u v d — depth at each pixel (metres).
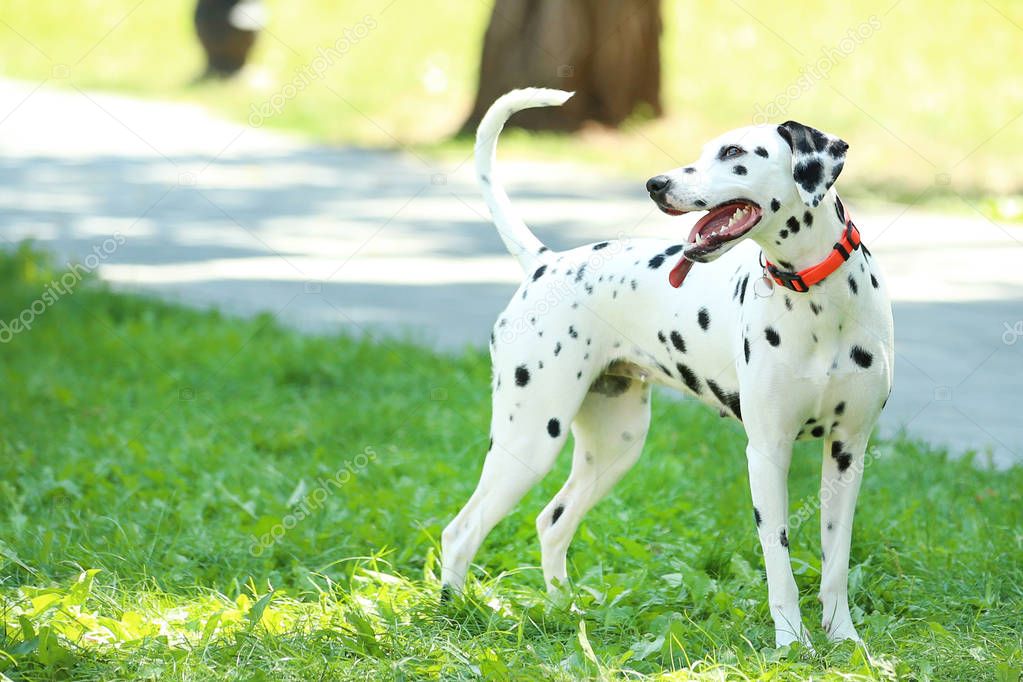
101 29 40.00
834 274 6.69
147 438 11.38
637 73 26.44
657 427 11.63
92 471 10.20
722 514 9.18
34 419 11.91
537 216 20.20
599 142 25.73
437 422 11.92
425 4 37.03
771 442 7.03
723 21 32.28
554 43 25.95
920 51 29.55
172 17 40.50
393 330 15.22
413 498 9.77
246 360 14.01
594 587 8.04
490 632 7.14
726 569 8.30
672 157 24.66
